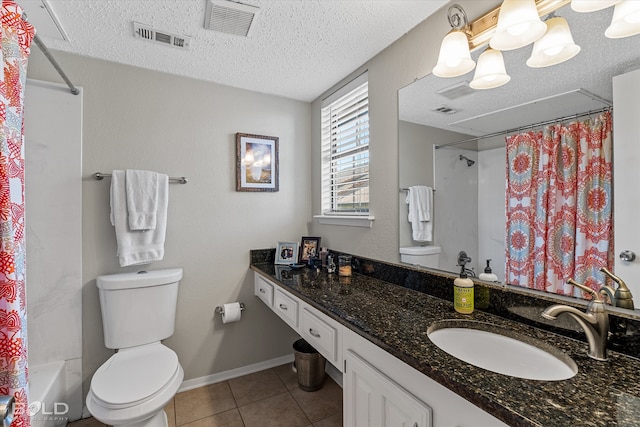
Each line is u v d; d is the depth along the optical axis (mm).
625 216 861
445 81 1395
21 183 819
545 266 1038
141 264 1914
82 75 1771
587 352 845
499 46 1034
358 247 1979
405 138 1607
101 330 1798
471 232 1278
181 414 1777
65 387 1698
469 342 1056
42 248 1673
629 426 540
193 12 1392
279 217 2404
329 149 2352
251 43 1656
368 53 1780
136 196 1797
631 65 852
